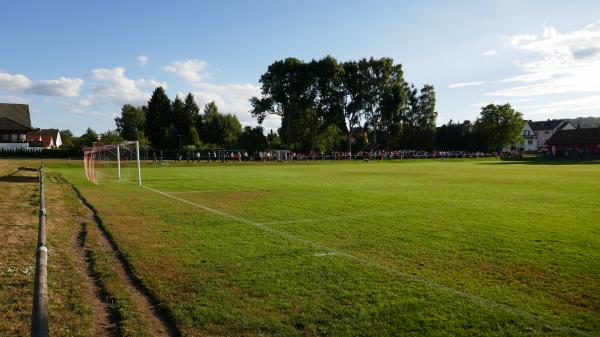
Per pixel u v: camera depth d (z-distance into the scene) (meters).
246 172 41.34
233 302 6.38
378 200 18.39
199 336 5.32
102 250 9.45
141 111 133.00
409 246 9.89
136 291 6.94
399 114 92.44
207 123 113.44
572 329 5.57
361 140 100.50
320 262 8.52
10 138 78.50
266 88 83.12
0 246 9.20
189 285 7.10
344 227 12.17
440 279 7.50
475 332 5.48
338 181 29.34
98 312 6.11
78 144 78.75
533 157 88.62
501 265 8.38
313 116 88.44
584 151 88.38
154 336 5.35
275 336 5.33
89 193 20.64
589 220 13.48
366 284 7.22
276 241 10.34
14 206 14.96
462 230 11.77
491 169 47.09
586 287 7.14
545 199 18.94
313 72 82.75
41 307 4.44
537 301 6.51
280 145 91.44
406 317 5.90
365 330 5.51
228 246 9.79
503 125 107.12
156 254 9.00
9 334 5.22
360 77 87.50
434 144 105.25
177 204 16.94
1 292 6.55
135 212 14.74
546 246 9.92
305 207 16.19
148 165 55.78
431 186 25.42
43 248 6.45
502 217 14.01
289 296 6.64
